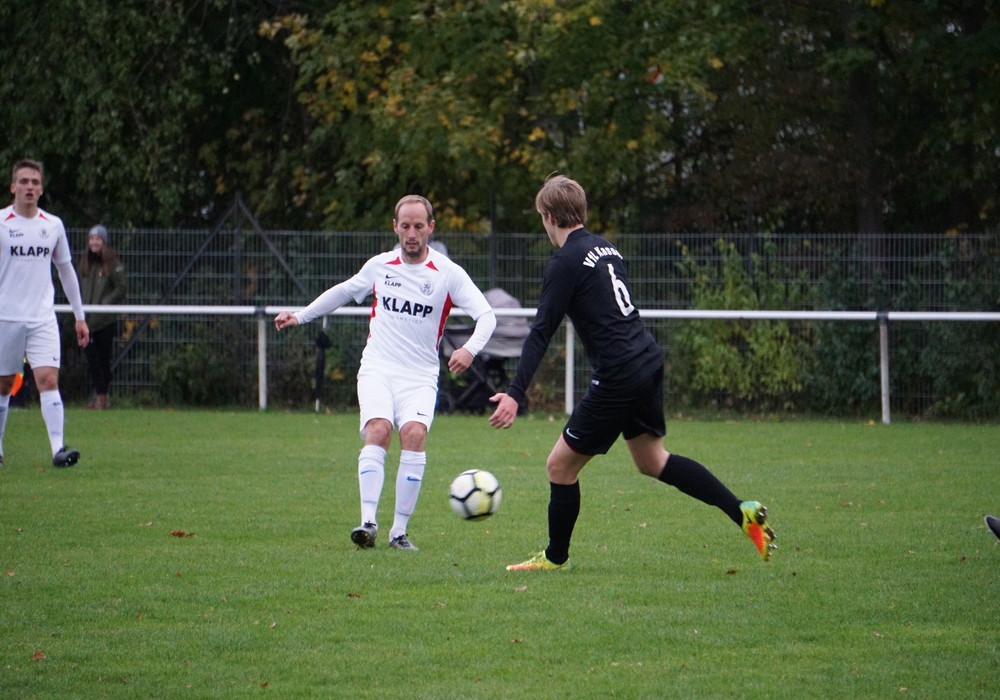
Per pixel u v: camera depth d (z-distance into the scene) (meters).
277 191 80.62
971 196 79.31
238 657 16.83
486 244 59.34
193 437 45.59
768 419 57.16
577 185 21.98
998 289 56.16
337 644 17.48
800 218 79.75
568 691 15.39
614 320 21.34
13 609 19.36
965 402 56.25
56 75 72.44
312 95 76.50
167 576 21.83
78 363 60.25
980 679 15.89
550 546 22.66
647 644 17.52
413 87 69.50
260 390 58.38
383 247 59.59
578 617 19.02
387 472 36.69
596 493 32.62
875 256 57.53
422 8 69.56
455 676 16.02
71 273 37.25
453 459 39.75
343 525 27.50
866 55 70.25
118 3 72.75
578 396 58.88
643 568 22.91
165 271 60.00
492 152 71.81
